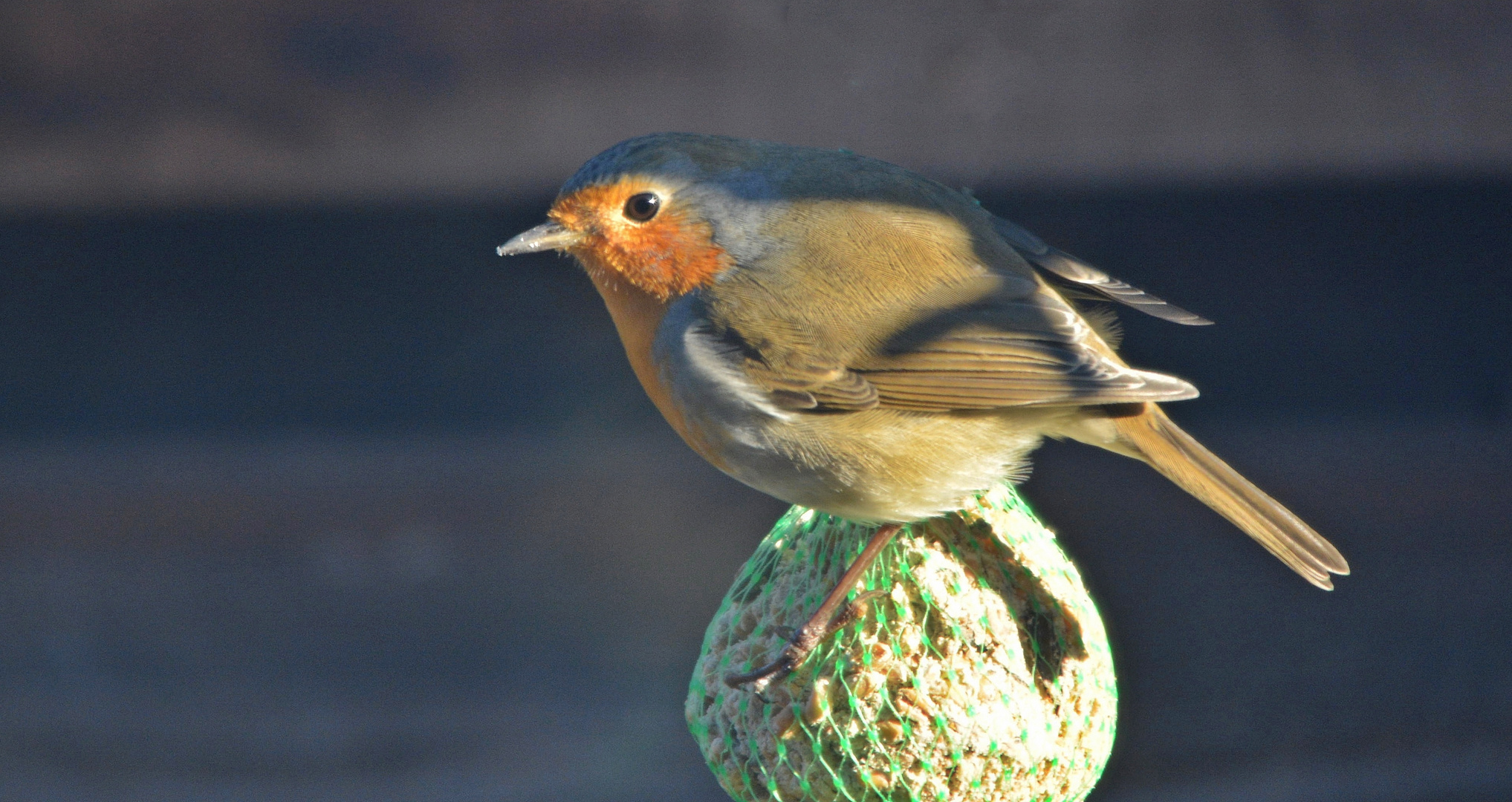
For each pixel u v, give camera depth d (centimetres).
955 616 534
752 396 572
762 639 565
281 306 1403
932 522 574
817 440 571
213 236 1403
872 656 529
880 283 581
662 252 583
